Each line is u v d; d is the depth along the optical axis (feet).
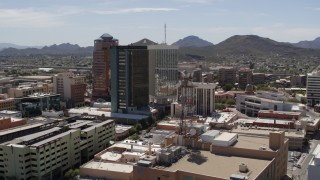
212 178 651.25
